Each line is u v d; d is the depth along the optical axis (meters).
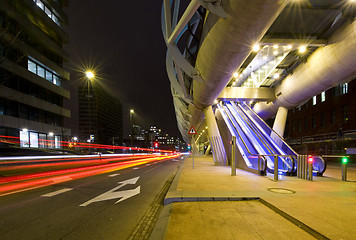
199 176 10.51
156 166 19.72
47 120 39.69
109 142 133.00
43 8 38.31
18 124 31.97
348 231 3.49
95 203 6.22
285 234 3.61
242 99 19.45
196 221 4.26
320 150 27.02
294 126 36.22
